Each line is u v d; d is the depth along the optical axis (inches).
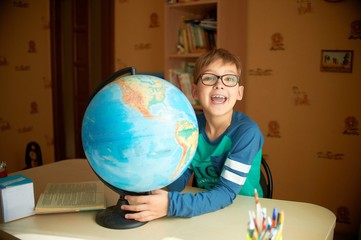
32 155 139.8
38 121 143.7
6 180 41.6
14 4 131.7
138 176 33.8
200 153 54.1
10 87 132.5
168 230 37.1
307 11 102.5
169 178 35.6
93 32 157.2
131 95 33.5
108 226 37.6
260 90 112.0
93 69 160.6
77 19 160.9
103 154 33.3
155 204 38.4
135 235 35.8
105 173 35.0
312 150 106.0
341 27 98.3
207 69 48.7
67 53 167.6
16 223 39.3
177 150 34.0
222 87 48.1
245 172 45.2
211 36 106.5
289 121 108.7
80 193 46.5
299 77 105.7
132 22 138.8
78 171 59.4
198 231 36.8
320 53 102.0
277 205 44.9
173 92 35.8
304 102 105.9
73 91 167.2
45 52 144.3
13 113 134.2
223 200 42.7
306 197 108.0
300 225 38.6
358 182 100.1
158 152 32.8
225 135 50.2
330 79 101.3
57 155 163.5
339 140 101.9
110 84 36.4
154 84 35.3
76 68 165.0
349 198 101.6
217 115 50.1
